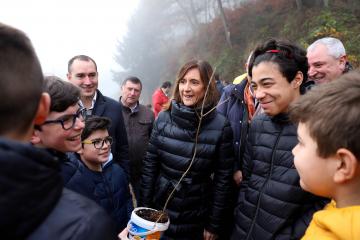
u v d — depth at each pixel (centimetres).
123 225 185
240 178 216
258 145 158
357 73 76
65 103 124
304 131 79
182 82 199
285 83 140
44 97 72
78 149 137
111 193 178
